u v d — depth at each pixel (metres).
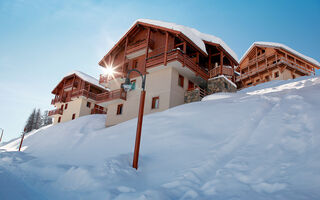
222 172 5.71
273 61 33.84
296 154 5.74
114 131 13.93
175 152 7.84
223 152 7.02
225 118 9.86
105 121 24.03
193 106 13.55
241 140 7.64
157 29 20.25
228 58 22.80
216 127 9.26
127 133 12.08
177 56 17.39
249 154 6.41
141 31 22.28
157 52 20.25
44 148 18.62
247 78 37.25
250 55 38.09
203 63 23.30
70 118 32.44
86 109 32.19
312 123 6.86
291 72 32.69
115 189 5.41
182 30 17.64
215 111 11.22
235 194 4.66
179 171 6.28
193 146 7.99
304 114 7.59
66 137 20.59
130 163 7.30
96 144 11.73
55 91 37.84
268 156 6.02
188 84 20.25
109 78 23.78
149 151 8.48
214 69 21.31
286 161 5.54
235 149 7.12
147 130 11.21
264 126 7.84
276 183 4.72
